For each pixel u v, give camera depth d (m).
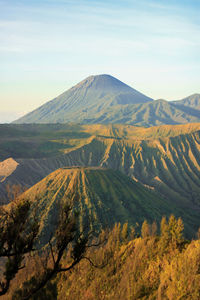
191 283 30.70
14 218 14.37
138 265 42.00
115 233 69.56
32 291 15.56
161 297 32.12
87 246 16.06
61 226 15.28
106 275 43.88
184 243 41.62
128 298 35.97
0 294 13.97
